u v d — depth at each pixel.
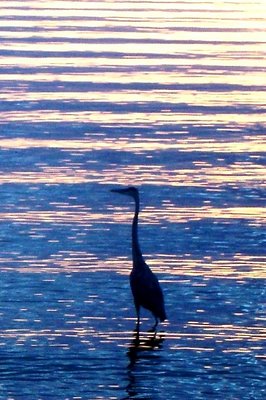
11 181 20.25
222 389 11.21
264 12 53.06
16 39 40.31
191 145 23.61
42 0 57.44
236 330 12.95
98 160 22.08
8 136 24.05
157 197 19.36
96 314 13.45
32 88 30.00
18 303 13.75
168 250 16.16
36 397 10.95
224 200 19.23
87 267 15.31
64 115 26.47
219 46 39.62
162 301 12.78
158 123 25.81
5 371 11.62
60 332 12.79
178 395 11.05
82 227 17.38
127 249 16.20
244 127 25.61
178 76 32.62
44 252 15.95
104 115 26.61
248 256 15.95
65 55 36.38
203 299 14.02
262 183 20.53
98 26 44.75
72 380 11.41
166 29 44.25
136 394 11.06
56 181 20.34
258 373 11.67
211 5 56.00
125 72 33.12
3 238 16.64
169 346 12.45
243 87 31.02
